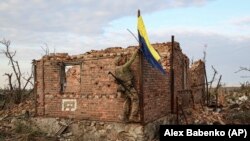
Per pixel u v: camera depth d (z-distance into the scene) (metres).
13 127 16.81
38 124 16.38
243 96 32.53
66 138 14.98
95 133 14.63
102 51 15.64
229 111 23.73
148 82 14.38
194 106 21.41
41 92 16.58
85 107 15.16
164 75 16.61
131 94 13.59
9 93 30.19
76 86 17.27
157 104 15.51
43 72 16.52
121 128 13.93
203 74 27.17
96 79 14.88
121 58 14.09
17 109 19.66
